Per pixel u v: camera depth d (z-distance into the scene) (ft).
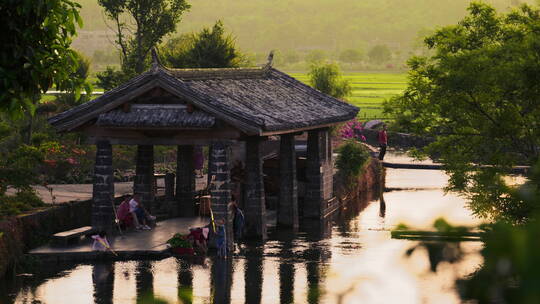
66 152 199.82
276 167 192.75
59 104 253.85
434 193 227.61
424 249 11.85
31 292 106.32
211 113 133.39
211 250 139.85
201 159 217.36
